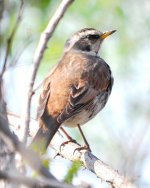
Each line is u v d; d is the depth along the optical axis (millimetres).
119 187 10617
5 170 7277
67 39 15805
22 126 7984
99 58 14859
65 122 13469
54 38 16609
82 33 15219
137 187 9797
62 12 9227
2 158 7449
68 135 13258
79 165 9914
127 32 17891
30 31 14195
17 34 15016
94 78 13836
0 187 7387
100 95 13953
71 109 12625
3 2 8164
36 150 9531
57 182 6719
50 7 15844
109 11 17578
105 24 17578
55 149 12766
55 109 12523
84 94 13328
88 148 12719
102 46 17781
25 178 6477
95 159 11656
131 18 18047
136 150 11594
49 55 14906
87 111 13492
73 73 13609
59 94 12867
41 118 12078
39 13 15758
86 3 17469
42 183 6609
